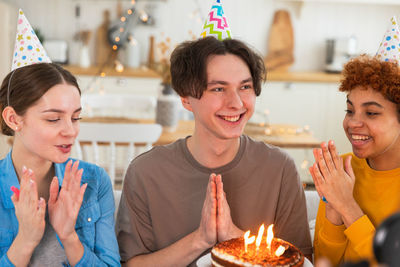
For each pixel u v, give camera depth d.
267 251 0.94
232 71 1.09
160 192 1.25
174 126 2.76
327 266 0.53
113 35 4.53
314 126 4.30
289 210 1.28
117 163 3.93
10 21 4.14
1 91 1.07
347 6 4.65
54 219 1.02
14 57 1.21
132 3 4.50
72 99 1.04
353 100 1.12
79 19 4.52
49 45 4.30
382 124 1.09
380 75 1.08
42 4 4.48
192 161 1.24
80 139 2.40
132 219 1.25
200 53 1.10
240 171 1.25
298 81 4.19
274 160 1.27
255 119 4.26
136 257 1.22
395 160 1.16
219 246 0.96
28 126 1.03
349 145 4.34
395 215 0.49
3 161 1.14
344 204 1.09
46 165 1.14
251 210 1.26
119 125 2.39
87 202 1.18
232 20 4.63
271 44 4.65
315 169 1.10
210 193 1.09
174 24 4.59
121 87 4.12
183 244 1.15
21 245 0.98
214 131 1.14
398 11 4.67
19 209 0.97
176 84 1.16
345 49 4.40
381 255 0.48
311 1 4.59
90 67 4.36
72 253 1.05
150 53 4.49
